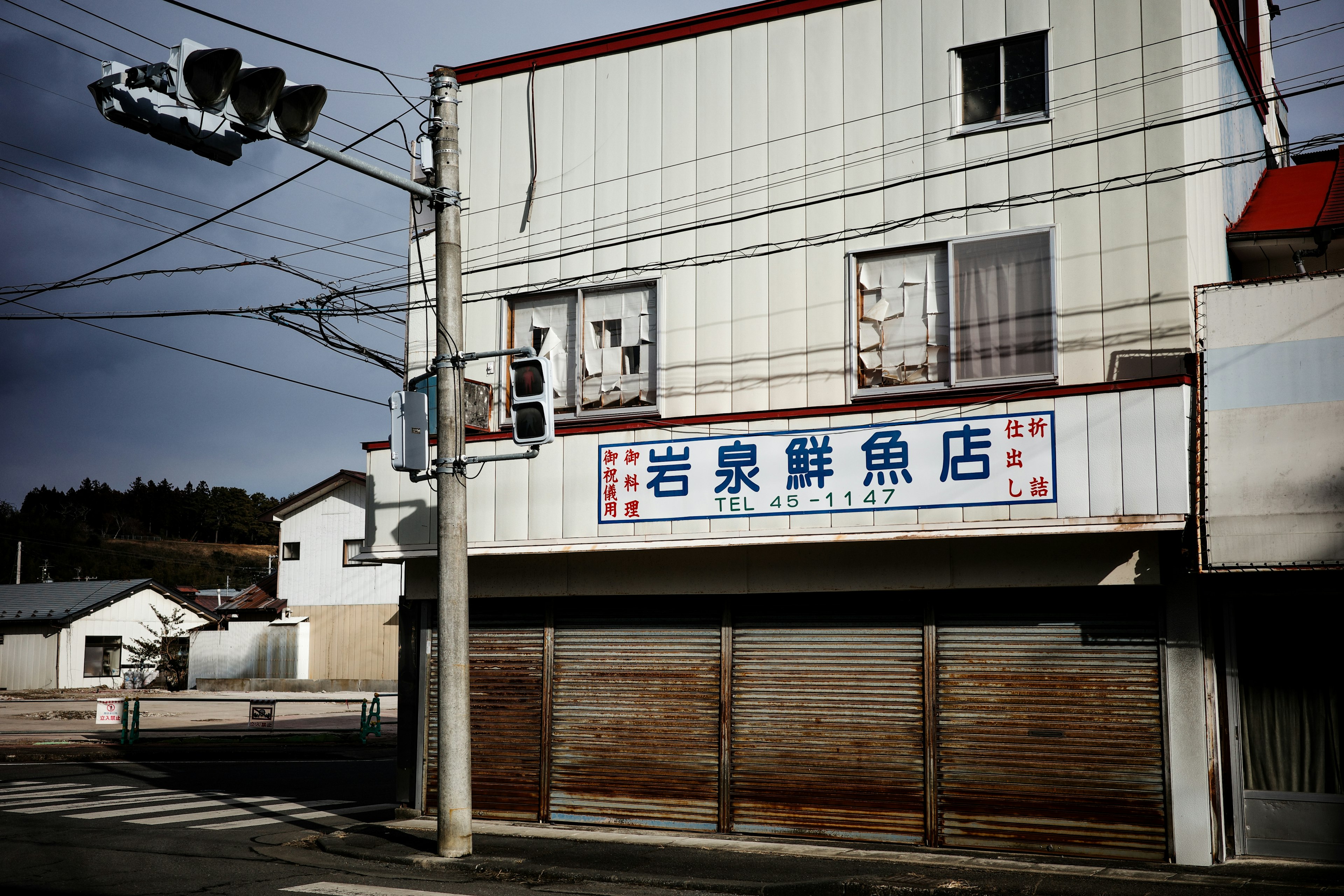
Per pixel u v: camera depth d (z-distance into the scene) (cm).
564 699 1220
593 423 1263
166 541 12531
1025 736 1012
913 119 1140
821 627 1109
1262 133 1536
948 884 870
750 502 1082
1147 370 1008
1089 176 1053
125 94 755
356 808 1416
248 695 3869
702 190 1238
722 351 1207
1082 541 992
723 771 1128
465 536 1050
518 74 1359
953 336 1095
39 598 4931
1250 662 1000
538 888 910
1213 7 1164
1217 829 956
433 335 1366
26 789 1633
